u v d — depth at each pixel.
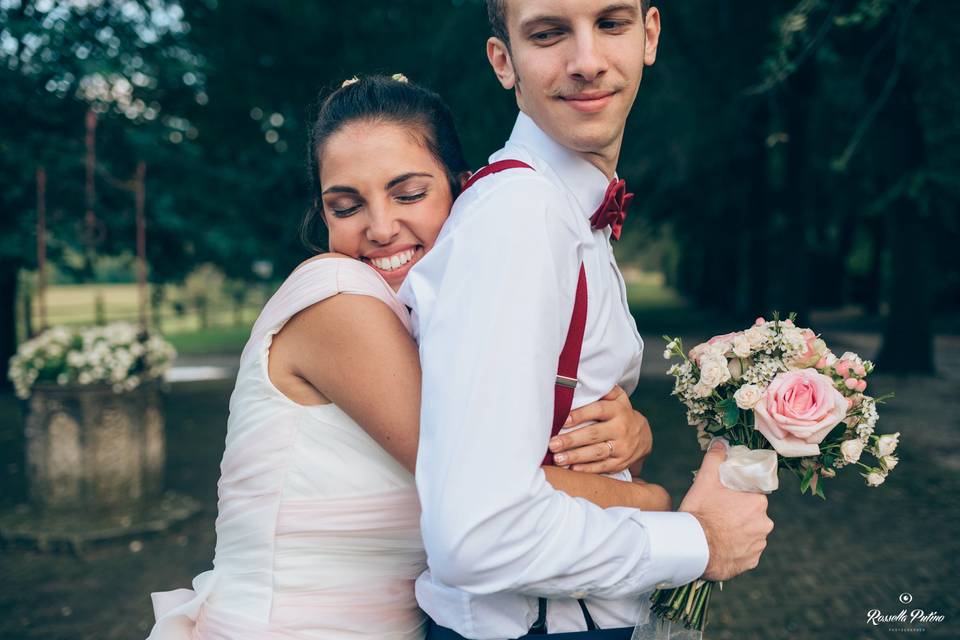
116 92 10.43
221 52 11.66
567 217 1.18
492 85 9.99
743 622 4.33
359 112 1.41
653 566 1.16
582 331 1.20
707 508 1.27
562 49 1.22
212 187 12.44
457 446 1.04
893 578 4.89
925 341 12.15
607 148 1.32
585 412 1.26
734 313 23.12
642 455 1.36
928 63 8.37
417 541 1.31
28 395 5.71
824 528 5.79
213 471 7.59
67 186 10.09
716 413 1.35
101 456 5.73
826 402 1.25
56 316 21.05
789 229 12.72
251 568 1.31
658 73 10.31
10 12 9.60
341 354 1.24
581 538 1.09
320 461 1.28
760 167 13.75
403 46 12.02
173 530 5.80
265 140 13.09
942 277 22.80
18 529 5.59
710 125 10.34
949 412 9.66
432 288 1.19
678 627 1.27
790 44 6.93
